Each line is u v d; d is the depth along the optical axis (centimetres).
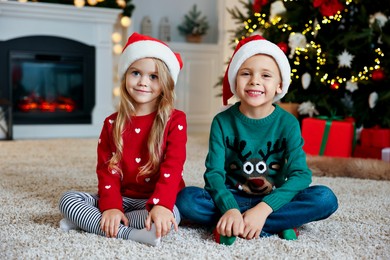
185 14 491
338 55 278
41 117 411
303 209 127
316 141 273
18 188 189
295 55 294
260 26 310
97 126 428
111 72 430
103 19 420
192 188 135
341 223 145
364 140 276
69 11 406
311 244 122
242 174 137
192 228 137
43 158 277
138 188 139
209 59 470
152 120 137
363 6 275
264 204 125
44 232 129
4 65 398
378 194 189
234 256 112
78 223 129
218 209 131
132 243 120
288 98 294
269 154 136
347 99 296
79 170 236
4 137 394
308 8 293
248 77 133
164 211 122
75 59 420
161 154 136
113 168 136
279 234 131
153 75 135
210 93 474
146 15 478
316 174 233
